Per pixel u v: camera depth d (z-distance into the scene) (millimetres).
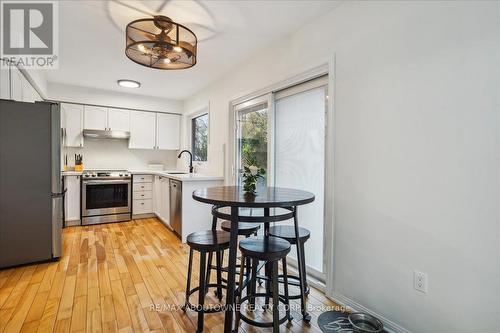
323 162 2467
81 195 4516
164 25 2123
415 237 1656
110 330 1756
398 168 1744
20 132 2730
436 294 1557
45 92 4199
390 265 1791
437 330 1553
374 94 1896
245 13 2326
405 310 1707
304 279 2123
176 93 5098
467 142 1430
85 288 2326
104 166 5262
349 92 2078
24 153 2754
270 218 1642
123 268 2768
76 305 2051
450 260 1498
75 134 4676
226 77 3910
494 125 1334
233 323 1839
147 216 5188
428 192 1593
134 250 3332
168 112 5574
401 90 1729
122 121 5094
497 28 1322
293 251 2867
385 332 1763
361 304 1979
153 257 3094
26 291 2258
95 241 3676
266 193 1941
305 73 2516
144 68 3740
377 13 1880
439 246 1543
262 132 3225
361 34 1990
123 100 5094
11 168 2703
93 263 2893
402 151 1722
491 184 1347
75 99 4660
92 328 1774
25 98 3162
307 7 2219
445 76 1515
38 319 1863
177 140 5688
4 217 2684
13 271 2656
